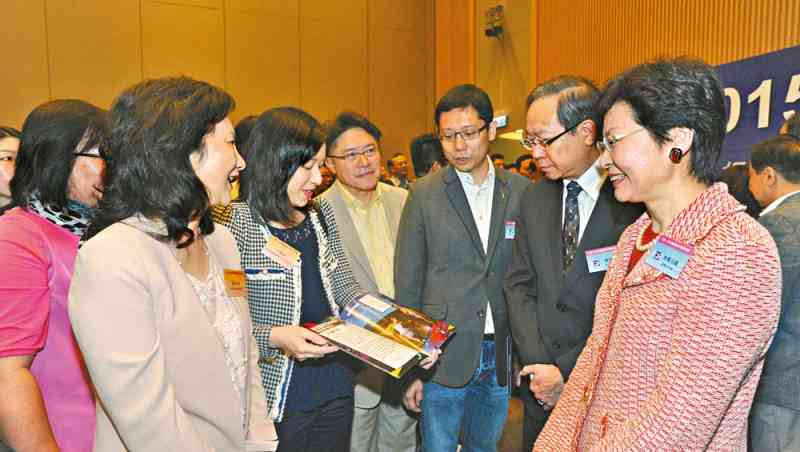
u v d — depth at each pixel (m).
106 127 1.02
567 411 1.15
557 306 1.59
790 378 1.86
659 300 0.91
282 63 8.68
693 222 0.90
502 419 2.16
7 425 1.05
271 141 1.63
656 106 0.90
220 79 8.34
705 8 4.63
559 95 1.54
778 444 1.90
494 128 2.12
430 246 2.10
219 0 8.28
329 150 2.32
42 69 7.39
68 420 1.20
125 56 7.79
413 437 2.56
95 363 0.88
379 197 2.57
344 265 1.84
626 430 0.89
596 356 1.07
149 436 0.89
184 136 0.99
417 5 9.39
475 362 2.03
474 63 8.31
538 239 1.68
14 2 7.26
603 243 1.54
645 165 0.93
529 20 7.11
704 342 0.83
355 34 9.09
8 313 1.08
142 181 0.97
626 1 5.47
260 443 1.21
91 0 7.59
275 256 1.62
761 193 2.19
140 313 0.92
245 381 1.18
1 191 2.05
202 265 1.17
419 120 9.52
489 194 2.16
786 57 3.54
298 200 1.68
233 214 1.64
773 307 0.82
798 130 2.67
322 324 1.60
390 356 1.44
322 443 1.68
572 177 1.63
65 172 1.27
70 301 0.92
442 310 2.04
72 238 1.25
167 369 0.98
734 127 3.89
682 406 0.82
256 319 1.63
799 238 1.84
